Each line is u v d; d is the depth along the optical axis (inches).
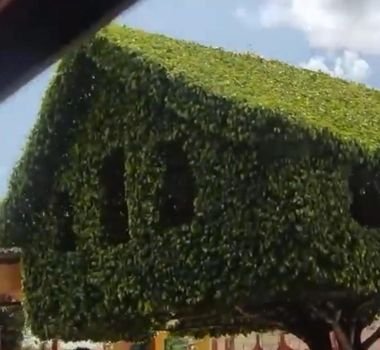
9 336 759.7
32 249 481.7
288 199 360.5
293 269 356.5
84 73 449.4
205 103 386.0
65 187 466.3
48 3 91.4
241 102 374.0
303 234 356.5
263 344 693.3
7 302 562.6
